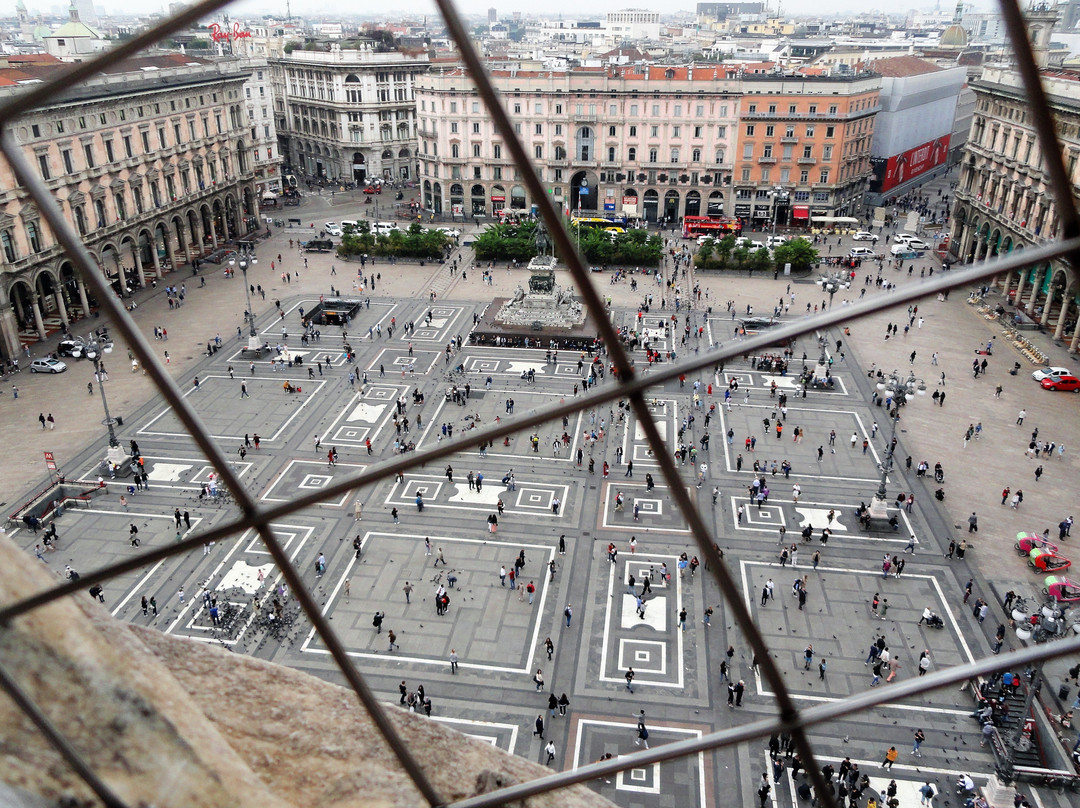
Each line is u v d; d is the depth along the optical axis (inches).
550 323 3026.6
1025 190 3095.5
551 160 4534.9
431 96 4584.2
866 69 5078.7
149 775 198.4
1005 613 1525.6
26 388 2500.0
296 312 3216.0
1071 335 2933.1
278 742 290.0
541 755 1223.5
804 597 1551.4
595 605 1549.0
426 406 2400.3
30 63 3085.6
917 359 2778.1
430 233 3941.9
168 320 3100.4
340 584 1604.3
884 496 1803.6
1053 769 1190.9
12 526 1774.1
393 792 268.2
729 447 2167.8
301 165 6092.5
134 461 2034.9
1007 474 2039.9
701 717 1295.5
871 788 1162.0
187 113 3690.9
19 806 188.5
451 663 1391.5
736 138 4370.1
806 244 3705.7
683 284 3607.3
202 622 1502.2
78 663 197.3
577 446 2166.6
